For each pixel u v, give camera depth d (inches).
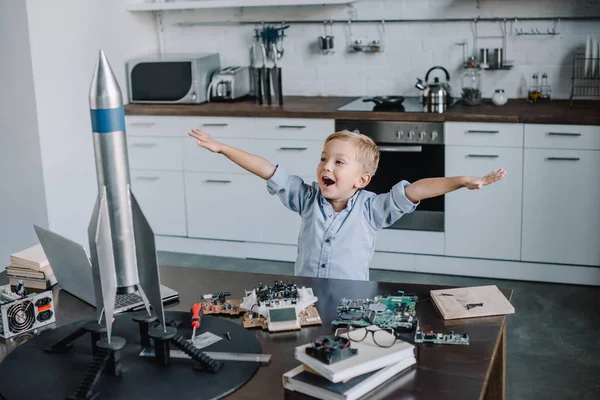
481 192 179.5
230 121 193.8
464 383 71.4
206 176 199.6
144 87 205.3
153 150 202.5
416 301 90.4
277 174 105.6
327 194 101.1
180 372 74.1
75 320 88.2
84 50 192.1
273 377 73.4
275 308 85.8
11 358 77.9
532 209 177.2
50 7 179.8
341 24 209.8
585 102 189.3
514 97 200.4
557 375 137.3
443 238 184.7
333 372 68.3
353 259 104.7
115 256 75.6
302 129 187.9
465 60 201.9
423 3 201.8
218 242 203.5
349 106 193.3
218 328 83.4
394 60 207.9
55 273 96.4
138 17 216.2
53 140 183.0
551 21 193.9
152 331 75.7
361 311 86.4
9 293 88.9
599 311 164.9
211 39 223.1
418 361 75.7
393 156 183.2
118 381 72.5
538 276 181.0
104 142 73.5
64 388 71.7
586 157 170.6
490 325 83.7
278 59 212.4
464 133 176.7
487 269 183.8
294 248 197.6
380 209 103.3
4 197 183.8
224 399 69.7
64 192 188.1
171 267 104.3
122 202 74.9
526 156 174.4
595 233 174.6
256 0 201.0
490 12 197.5
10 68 176.4
